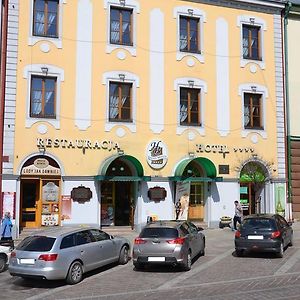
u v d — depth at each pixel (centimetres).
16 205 2209
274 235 1698
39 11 2364
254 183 2695
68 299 1164
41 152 2280
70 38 2392
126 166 2495
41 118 2302
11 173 2217
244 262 1639
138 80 2498
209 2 2691
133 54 2502
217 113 2644
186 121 2592
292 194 2806
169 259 1458
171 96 2555
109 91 2450
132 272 1499
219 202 2603
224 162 2631
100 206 2375
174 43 2589
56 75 2347
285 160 2780
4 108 2233
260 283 1297
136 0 2534
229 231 2466
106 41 2455
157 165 2484
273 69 2808
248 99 2755
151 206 2452
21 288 1318
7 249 1597
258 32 2814
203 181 2558
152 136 2495
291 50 2894
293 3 2881
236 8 2753
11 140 2233
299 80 2891
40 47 2333
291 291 1181
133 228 2458
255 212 2739
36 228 2270
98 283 1352
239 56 2728
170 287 1274
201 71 2633
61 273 1321
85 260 1411
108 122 2417
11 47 2273
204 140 2598
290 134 2827
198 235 1703
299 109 2873
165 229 1502
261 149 2727
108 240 1562
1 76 2244
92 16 2445
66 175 2316
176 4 2617
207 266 1573
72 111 2362
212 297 1134
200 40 2650
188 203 2511
